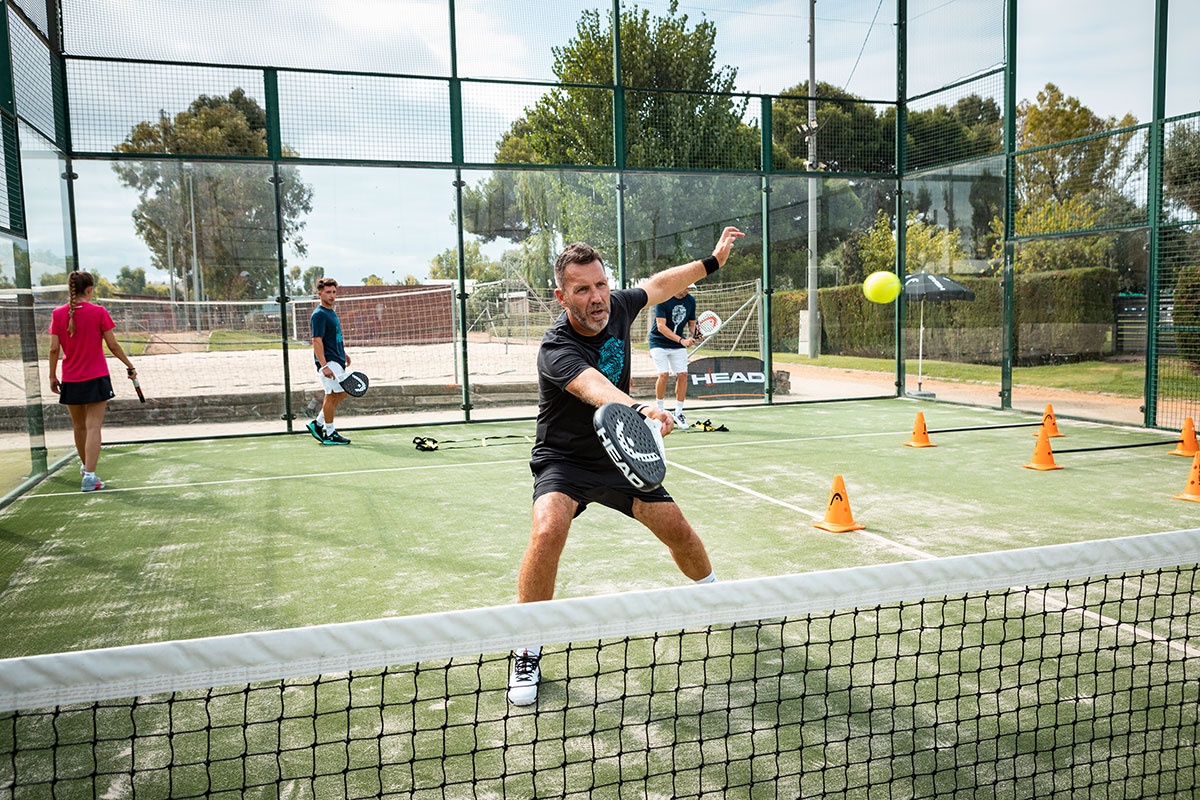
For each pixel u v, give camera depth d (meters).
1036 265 11.91
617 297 3.54
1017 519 5.72
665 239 11.98
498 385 11.84
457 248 11.23
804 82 12.77
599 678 3.34
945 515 5.86
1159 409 9.94
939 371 12.72
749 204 12.33
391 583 4.57
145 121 10.02
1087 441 8.99
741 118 12.18
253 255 10.50
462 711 3.08
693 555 3.43
